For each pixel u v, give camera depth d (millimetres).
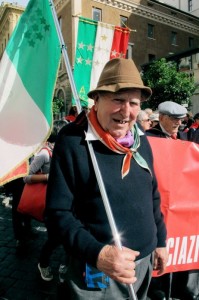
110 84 1463
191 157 2414
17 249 3807
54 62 1976
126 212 1498
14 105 2039
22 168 2078
